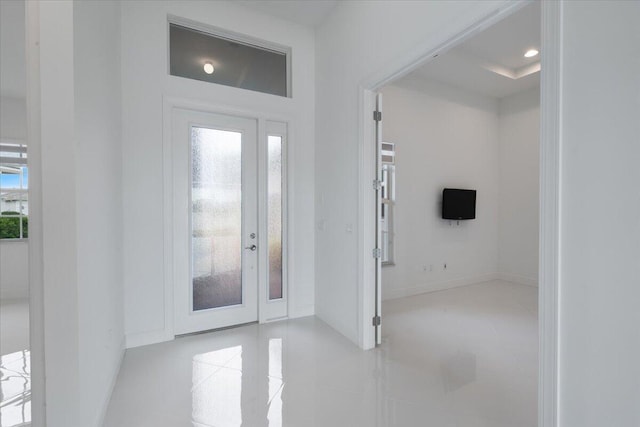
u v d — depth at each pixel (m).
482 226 5.21
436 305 3.98
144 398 2.00
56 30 1.25
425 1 2.00
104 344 1.87
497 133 5.33
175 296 2.92
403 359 2.53
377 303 2.77
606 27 1.11
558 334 1.27
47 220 1.25
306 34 3.50
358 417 1.83
